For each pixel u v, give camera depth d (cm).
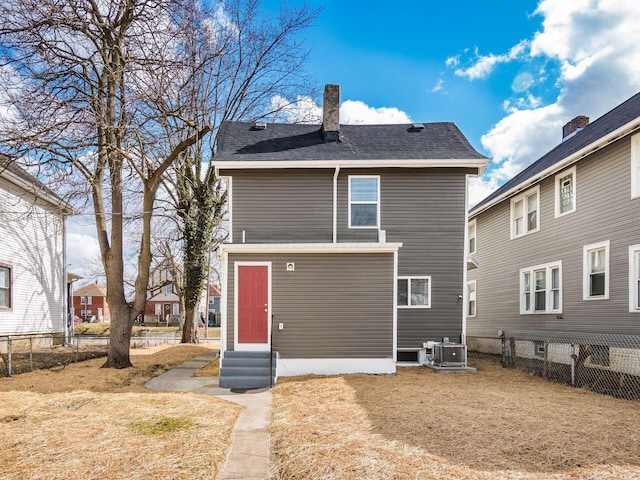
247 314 1123
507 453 510
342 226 1289
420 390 877
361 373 1104
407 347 1272
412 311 1281
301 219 1283
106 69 1197
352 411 720
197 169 1923
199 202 1950
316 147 1385
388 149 1373
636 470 462
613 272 1138
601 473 453
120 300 1280
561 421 635
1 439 582
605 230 1170
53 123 1141
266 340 1119
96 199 1288
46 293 1775
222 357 1098
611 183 1150
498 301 1781
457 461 486
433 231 1300
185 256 2025
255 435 627
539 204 1495
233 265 1135
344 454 509
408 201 1305
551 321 1406
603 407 733
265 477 473
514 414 674
